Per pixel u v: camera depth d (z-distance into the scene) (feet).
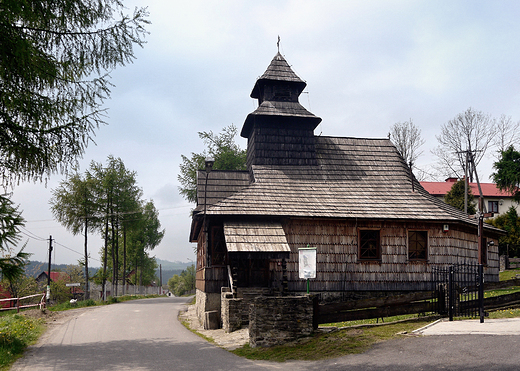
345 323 44.91
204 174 73.31
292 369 28.30
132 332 50.44
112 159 136.87
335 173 71.05
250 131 80.69
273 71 79.15
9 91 26.55
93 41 29.37
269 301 37.42
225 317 50.01
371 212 61.62
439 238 63.05
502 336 28.35
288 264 59.21
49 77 27.96
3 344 36.96
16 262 23.63
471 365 23.07
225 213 57.06
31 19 26.20
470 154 164.04
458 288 40.60
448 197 150.20
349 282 59.93
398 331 34.94
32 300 166.09
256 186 64.95
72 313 74.74
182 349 38.06
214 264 59.16
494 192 175.83
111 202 134.72
